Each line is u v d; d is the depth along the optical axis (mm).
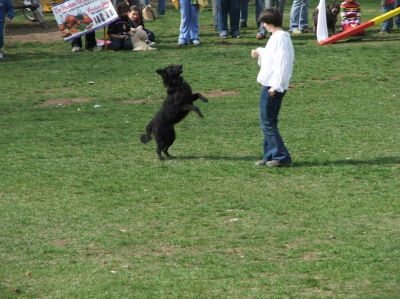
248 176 14039
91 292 9398
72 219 12031
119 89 22109
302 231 11344
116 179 13984
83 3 27016
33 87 22531
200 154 15570
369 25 28141
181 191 13250
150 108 19953
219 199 12836
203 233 11375
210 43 28391
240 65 24484
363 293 9227
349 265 10039
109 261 10422
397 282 9516
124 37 27531
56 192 13359
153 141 16625
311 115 18703
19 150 16078
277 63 13883
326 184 13508
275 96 14070
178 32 31188
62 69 24766
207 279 9734
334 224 11602
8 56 27234
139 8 28156
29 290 9516
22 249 10891
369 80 22391
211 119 18594
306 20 30453
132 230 11539
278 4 29328
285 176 14008
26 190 13492
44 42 30016
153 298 9203
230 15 29031
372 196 12812
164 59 25656
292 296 9188
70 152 15875
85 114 19406
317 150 15648
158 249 10828
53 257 10602
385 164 14578
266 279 9688
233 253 10625
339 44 27766
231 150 15836
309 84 22156
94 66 25047
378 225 11531
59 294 9375
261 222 11766
